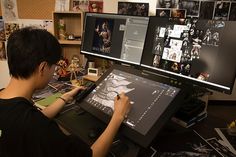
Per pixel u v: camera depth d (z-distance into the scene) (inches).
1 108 26.4
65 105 46.3
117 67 48.8
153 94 38.4
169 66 44.0
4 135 25.5
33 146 25.0
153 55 47.1
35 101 51.6
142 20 51.4
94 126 39.8
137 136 33.3
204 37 38.9
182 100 34.7
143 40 51.4
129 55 54.9
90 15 63.2
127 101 37.1
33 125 25.3
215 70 37.5
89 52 64.9
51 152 25.1
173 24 43.7
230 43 35.7
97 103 42.4
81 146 27.5
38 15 79.7
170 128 41.0
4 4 79.7
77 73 70.9
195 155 34.0
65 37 74.4
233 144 37.5
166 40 44.8
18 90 28.9
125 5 76.5
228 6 79.7
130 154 32.3
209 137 39.4
